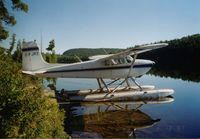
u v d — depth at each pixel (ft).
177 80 46.60
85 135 11.23
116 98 21.25
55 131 10.02
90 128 12.44
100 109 17.78
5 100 8.17
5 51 18.88
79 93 24.62
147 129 12.37
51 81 46.80
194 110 17.53
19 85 10.10
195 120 14.52
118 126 12.87
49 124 10.03
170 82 42.50
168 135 11.45
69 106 18.86
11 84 9.34
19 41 86.74
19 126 8.06
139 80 47.55
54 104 14.66
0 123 7.57
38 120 9.15
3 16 26.27
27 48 24.88
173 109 17.85
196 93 27.76
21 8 26.73
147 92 21.88
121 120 14.23
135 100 21.29
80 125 12.98
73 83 42.04
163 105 19.51
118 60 22.62
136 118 14.82
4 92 8.63
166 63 147.43
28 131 8.05
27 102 8.85
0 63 12.75
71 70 22.90
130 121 14.08
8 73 10.69
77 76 22.93
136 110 17.40
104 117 14.99
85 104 19.93
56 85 37.86
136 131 12.02
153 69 97.19
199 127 12.98
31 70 24.86
